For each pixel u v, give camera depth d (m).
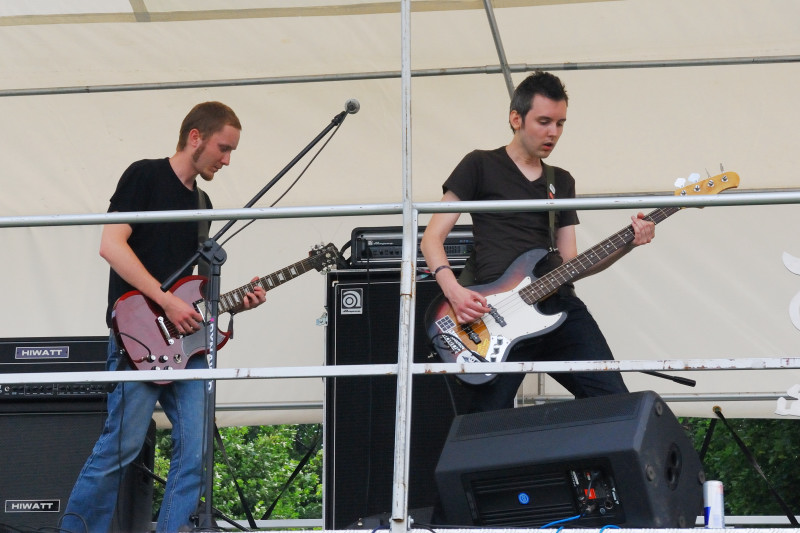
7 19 7.69
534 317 6.02
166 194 6.18
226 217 5.20
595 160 8.84
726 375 8.88
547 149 6.21
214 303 5.58
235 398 9.17
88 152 8.79
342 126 8.66
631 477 4.57
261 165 8.94
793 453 18.50
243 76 8.38
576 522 4.69
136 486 6.59
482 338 6.00
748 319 8.86
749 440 18.84
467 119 8.63
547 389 8.88
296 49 8.12
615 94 8.39
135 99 8.48
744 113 8.41
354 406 6.61
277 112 8.61
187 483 5.77
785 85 8.22
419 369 4.93
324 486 6.51
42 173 8.91
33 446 6.57
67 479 6.52
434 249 6.13
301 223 9.28
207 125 6.24
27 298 9.14
